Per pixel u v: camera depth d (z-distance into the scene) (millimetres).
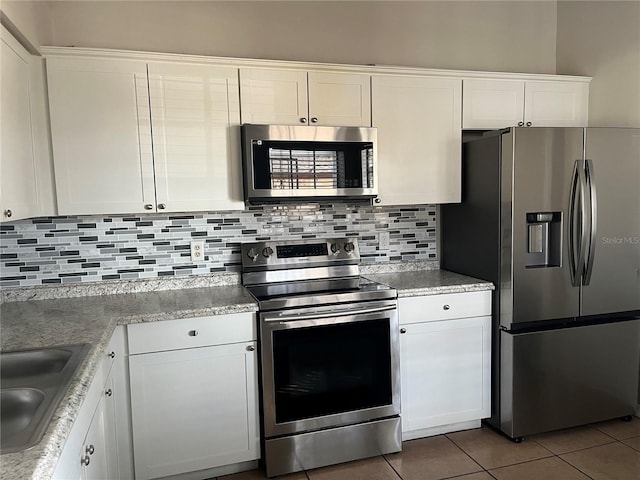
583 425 2836
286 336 2303
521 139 2512
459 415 2705
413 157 2812
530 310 2600
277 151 2463
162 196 2410
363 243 3068
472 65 3250
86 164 2293
